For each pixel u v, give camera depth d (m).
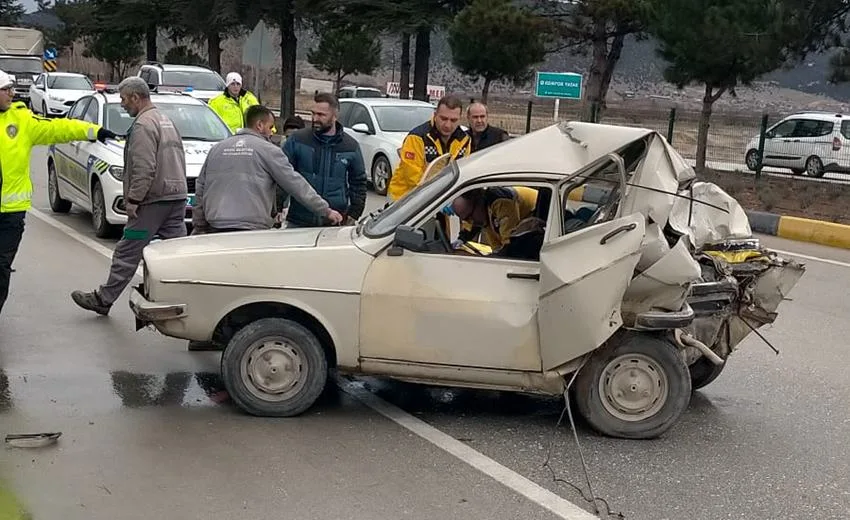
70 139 7.29
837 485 5.10
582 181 5.59
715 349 6.25
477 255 5.63
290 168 6.86
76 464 4.92
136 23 49.06
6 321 7.66
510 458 5.26
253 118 6.95
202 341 5.82
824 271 11.59
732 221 6.48
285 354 5.68
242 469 4.95
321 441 5.38
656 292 5.41
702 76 20.28
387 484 4.84
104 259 10.34
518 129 27.20
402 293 5.52
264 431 5.49
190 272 5.64
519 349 5.47
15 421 5.48
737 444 5.65
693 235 5.98
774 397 6.61
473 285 5.50
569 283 5.16
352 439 5.43
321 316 5.59
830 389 6.83
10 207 6.95
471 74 27.91
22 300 8.37
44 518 4.32
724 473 5.20
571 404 6.03
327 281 5.57
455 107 7.41
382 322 5.55
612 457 5.35
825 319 9.05
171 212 7.84
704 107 21.09
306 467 5.01
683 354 5.84
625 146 5.54
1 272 7.11
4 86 6.76
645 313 5.43
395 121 17.89
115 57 61.34
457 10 32.69
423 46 33.81
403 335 5.55
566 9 31.41
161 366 6.64
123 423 5.52
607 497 4.81
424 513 4.53
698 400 6.48
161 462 4.99
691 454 5.46
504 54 26.66
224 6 39.50
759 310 6.19
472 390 6.42
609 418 5.59
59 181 13.14
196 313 5.67
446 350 5.53
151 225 7.75
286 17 39.09
